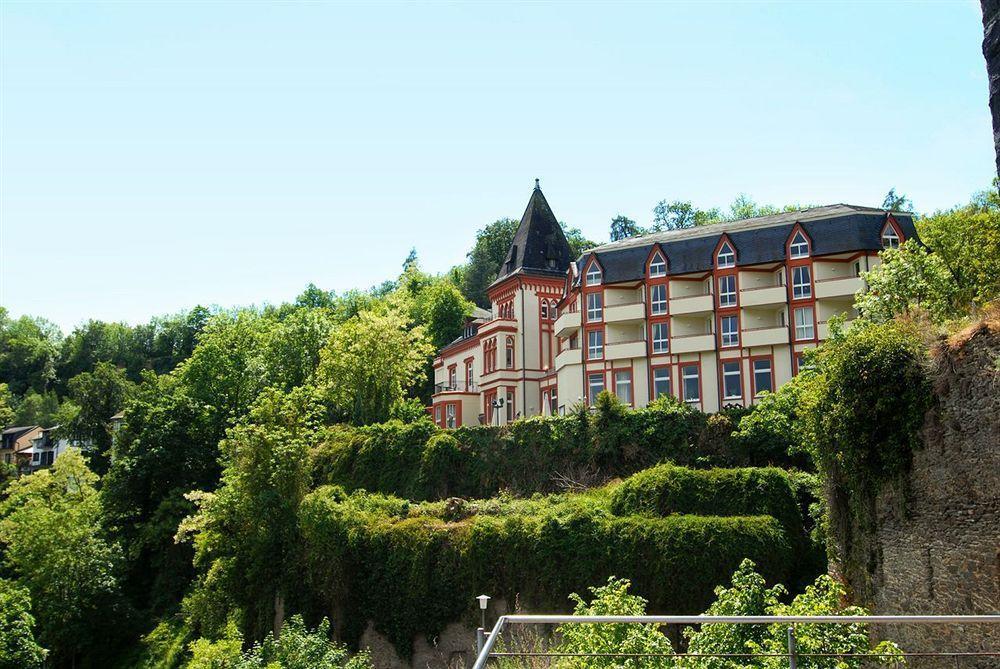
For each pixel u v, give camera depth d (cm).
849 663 1333
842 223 4709
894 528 1811
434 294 9269
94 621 4531
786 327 4697
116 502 5253
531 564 3042
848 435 1930
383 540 3400
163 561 5056
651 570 2842
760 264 4869
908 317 1984
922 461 1700
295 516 3753
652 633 1419
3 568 5066
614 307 5253
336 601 3447
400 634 3234
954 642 1566
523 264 6400
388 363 5750
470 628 3092
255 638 3619
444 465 4209
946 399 1623
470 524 3266
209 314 12788
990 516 1480
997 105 1331
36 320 15788
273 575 3681
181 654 4031
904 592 1762
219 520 3912
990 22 1355
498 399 6119
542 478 4028
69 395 12438
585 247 10231
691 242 5184
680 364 5009
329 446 4638
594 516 3055
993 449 1477
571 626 1652
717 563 2781
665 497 3156
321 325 7275
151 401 6350
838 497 2127
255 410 4169
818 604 1461
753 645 1392
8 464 7306
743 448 3728
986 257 2956
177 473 5431
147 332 13938
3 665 3684
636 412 3991
